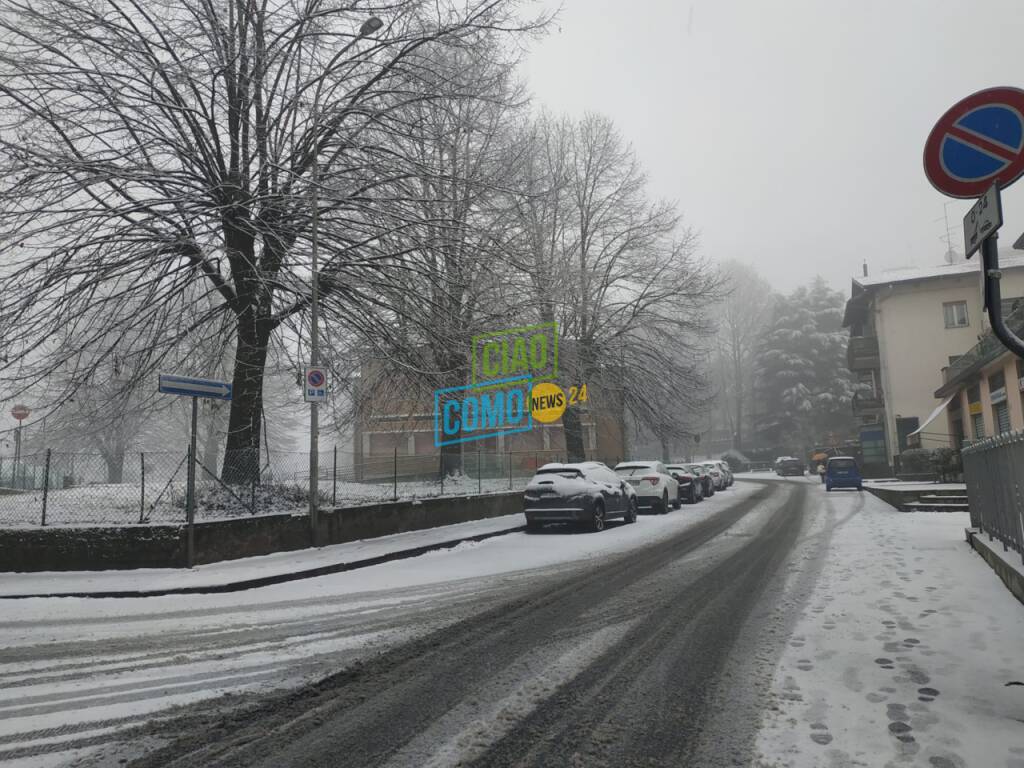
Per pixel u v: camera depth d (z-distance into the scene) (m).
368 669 5.53
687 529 15.70
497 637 6.48
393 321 15.80
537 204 22.91
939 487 20.27
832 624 6.39
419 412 20.56
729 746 3.83
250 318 14.76
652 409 28.70
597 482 16.44
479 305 16.98
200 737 4.15
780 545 12.13
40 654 6.11
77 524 10.88
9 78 12.59
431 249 15.26
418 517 15.73
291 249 14.37
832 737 3.86
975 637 5.65
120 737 4.16
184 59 13.34
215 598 8.86
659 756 3.75
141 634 6.87
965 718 4.02
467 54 15.66
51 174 12.45
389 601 8.43
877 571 8.93
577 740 4.01
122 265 12.88
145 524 10.80
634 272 28.36
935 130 4.26
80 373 13.64
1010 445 7.30
